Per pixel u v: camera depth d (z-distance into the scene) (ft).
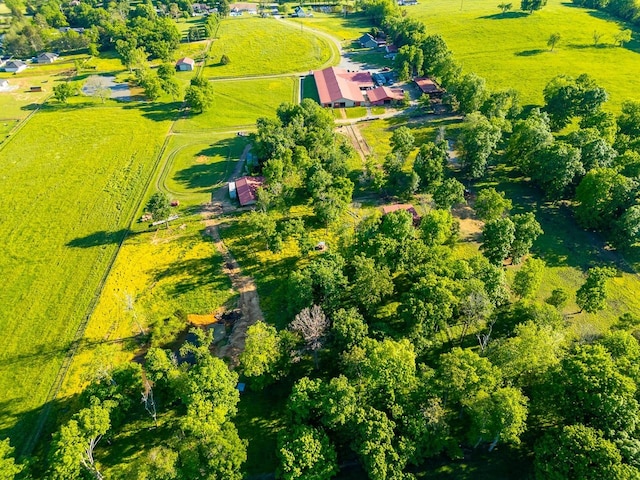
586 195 333.62
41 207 394.52
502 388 195.62
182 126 528.22
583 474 165.17
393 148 423.64
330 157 403.13
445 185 346.13
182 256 339.98
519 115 505.66
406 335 242.37
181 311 293.43
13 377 258.78
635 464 164.86
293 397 201.57
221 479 183.62
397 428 195.72
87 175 437.99
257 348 225.35
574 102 448.24
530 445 208.74
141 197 405.59
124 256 341.41
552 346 214.90
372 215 346.33
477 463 204.33
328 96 567.18
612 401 177.37
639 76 576.61
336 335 233.96
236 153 471.62
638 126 419.13
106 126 526.16
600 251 329.52
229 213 383.04
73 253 345.72
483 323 271.08
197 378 210.59
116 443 221.46
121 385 227.81
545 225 354.95
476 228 355.97
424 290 241.55
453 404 226.79
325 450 188.75
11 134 509.76
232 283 315.37
